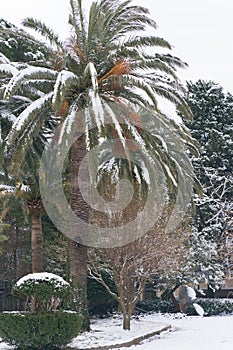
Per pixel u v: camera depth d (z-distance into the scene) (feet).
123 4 52.60
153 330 54.75
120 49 51.01
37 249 60.44
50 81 50.19
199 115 116.67
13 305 78.89
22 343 39.52
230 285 102.01
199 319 74.79
